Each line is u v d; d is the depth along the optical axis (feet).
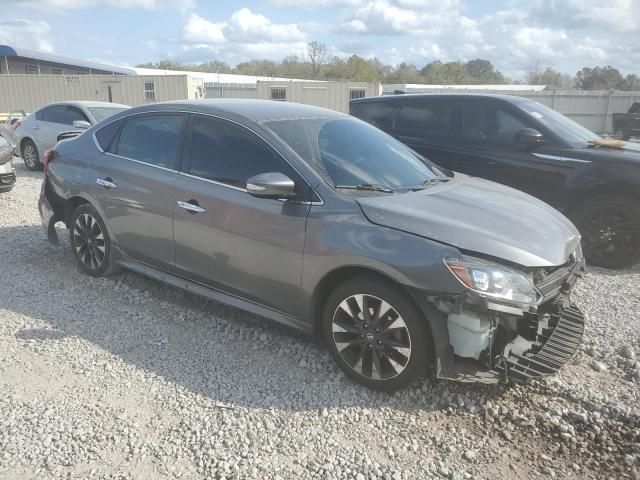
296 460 8.89
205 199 12.61
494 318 9.61
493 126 21.29
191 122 13.60
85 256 16.51
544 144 19.95
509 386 11.04
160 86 82.33
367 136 13.97
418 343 9.98
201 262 13.00
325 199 11.00
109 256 15.74
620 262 18.90
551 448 9.37
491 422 10.00
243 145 12.43
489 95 22.00
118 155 15.14
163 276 14.26
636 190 18.10
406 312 9.96
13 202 27.66
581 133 21.07
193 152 13.30
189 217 12.94
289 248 11.20
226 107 13.35
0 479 8.29
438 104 22.79
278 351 12.35
